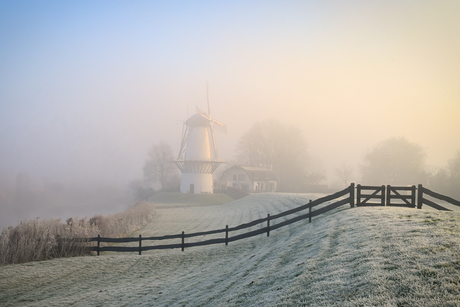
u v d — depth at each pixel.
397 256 7.35
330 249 9.72
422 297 5.34
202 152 76.81
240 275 10.38
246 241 18.39
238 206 48.72
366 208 15.18
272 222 26.55
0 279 14.09
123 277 14.08
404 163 82.69
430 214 11.62
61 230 19.88
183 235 18.53
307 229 15.18
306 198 37.44
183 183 78.31
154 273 14.35
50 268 15.63
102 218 25.55
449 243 7.48
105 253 20.38
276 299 6.94
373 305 5.44
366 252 8.20
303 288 7.10
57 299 11.55
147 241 25.23
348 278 6.90
